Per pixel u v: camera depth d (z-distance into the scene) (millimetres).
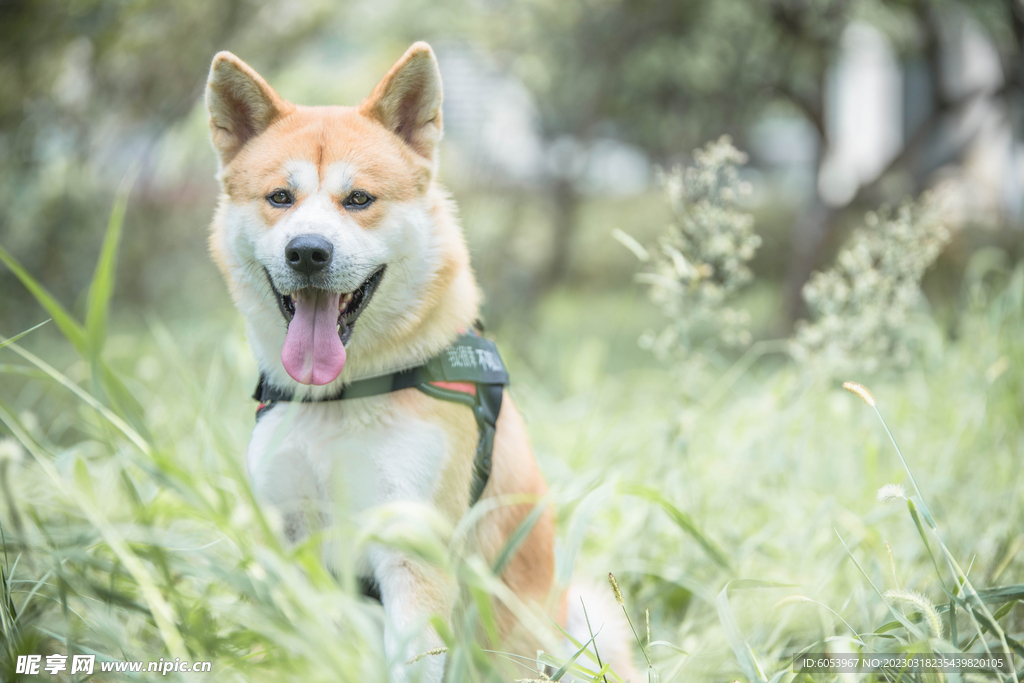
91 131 7875
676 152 13102
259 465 2430
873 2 8719
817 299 3932
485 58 9781
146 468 1937
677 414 3787
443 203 2805
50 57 7094
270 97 2723
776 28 9133
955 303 6957
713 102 11219
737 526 3625
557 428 4832
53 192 7695
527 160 11656
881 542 2922
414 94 2777
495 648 2105
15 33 6672
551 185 10891
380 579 2334
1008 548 3033
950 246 8820
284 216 2508
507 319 8539
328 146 2576
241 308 2633
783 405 4176
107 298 2084
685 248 3529
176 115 8055
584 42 9211
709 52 9648
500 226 9188
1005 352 4473
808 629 2873
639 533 3471
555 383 7012
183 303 9070
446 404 2463
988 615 2029
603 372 7328
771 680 2094
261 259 2506
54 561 2076
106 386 2074
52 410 4535
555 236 10312
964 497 3641
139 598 2359
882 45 10352
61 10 6773
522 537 2244
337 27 9273
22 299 7508
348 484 2355
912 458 3994
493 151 9609
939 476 3703
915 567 3164
